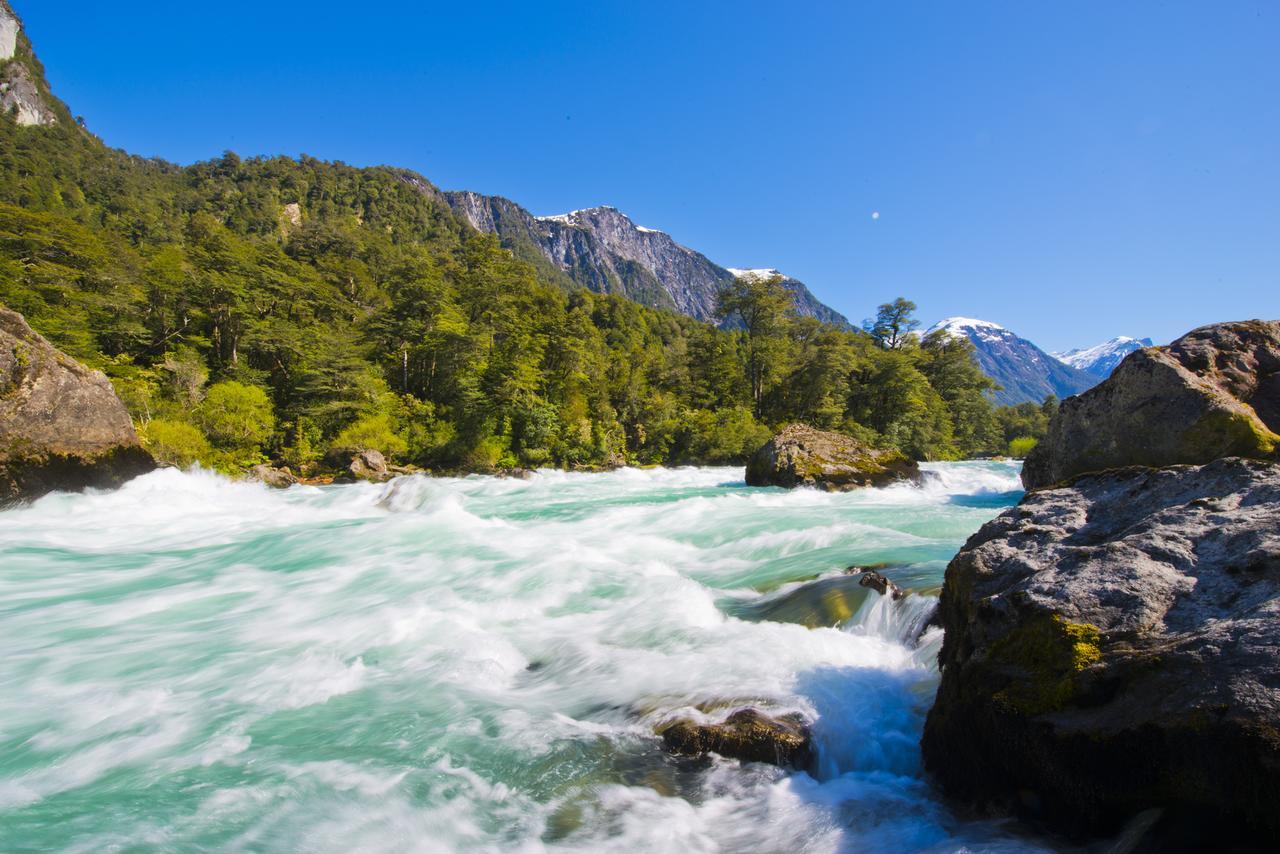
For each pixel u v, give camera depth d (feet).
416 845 13.71
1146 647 12.09
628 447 175.63
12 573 38.83
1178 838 10.37
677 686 20.56
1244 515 14.16
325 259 276.82
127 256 203.41
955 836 13.15
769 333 237.04
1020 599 14.38
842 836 13.74
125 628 28.12
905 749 16.75
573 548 40.45
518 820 14.64
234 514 62.34
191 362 135.44
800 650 22.63
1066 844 12.02
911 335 262.88
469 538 43.70
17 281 150.20
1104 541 16.12
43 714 19.86
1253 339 42.60
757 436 169.37
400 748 17.66
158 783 16.03
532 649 25.50
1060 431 49.65
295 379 153.28
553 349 182.19
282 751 17.58
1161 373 39.55
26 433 60.70
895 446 197.36
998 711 13.20
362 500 74.49
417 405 150.71
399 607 30.14
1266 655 10.43
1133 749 11.01
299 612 30.09
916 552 35.06
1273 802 9.27
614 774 16.35
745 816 14.71
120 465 69.05
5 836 13.87
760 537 42.22
